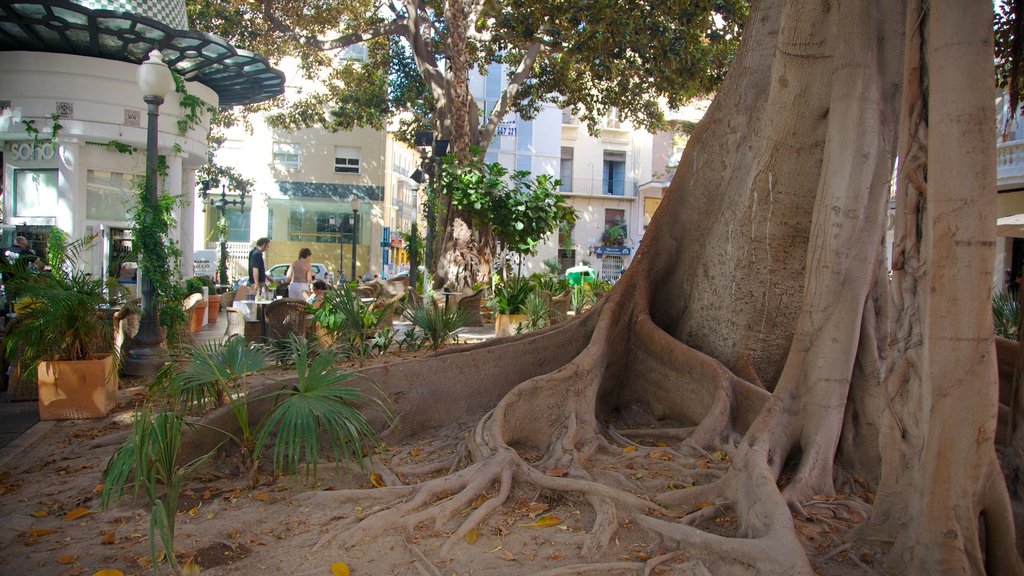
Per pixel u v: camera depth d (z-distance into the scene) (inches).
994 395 121.5
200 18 786.2
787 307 222.2
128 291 343.3
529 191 714.8
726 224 231.5
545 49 840.9
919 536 126.7
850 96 177.8
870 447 179.9
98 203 628.4
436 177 696.4
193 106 648.4
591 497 162.2
